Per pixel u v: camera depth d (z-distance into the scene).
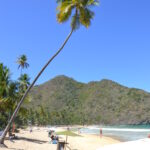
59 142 22.27
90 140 54.88
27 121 141.88
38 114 160.25
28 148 29.25
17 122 92.31
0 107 38.47
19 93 41.75
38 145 32.84
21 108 40.84
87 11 25.17
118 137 80.25
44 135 55.25
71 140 50.44
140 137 80.38
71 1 25.12
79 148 37.03
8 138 36.50
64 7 24.81
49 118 183.00
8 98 37.62
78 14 25.23
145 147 28.86
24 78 46.31
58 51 24.97
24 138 41.62
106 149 29.64
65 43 25.16
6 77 37.84
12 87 38.56
